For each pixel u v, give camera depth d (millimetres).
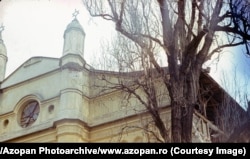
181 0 14758
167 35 14508
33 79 27109
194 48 13914
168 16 14867
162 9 15016
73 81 24500
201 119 20016
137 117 21953
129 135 21734
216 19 14359
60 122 22812
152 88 14617
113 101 23953
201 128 19812
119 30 14914
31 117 25641
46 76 26688
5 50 31234
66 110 23297
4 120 26391
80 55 25688
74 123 22656
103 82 24703
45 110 25031
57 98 24969
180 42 14477
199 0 14852
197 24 14898
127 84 17344
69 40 26344
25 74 27891
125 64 16906
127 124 22188
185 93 13312
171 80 13641
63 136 22359
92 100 24812
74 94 24000
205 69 17656
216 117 19359
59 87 25344
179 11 14703
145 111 19172
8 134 25234
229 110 17203
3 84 28594
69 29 26938
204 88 20078
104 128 23062
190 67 13773
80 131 22781
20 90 27250
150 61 14836
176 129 12617
